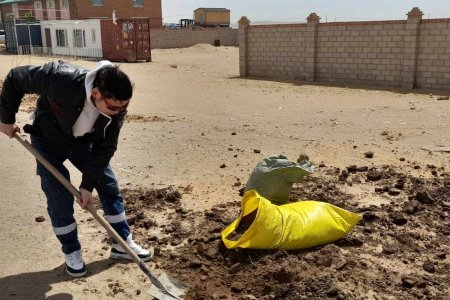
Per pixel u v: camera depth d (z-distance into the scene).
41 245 4.44
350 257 4.11
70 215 3.78
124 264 4.07
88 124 3.43
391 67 17.59
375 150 7.62
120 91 3.08
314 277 3.75
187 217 4.96
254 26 21.52
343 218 4.42
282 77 21.08
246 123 10.22
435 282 3.73
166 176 6.33
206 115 11.46
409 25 16.77
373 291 3.64
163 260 4.12
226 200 5.46
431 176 6.28
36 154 3.58
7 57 32.75
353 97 15.00
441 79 16.48
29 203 5.44
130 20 29.08
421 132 9.04
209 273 3.89
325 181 6.03
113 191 4.01
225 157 7.22
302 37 19.92
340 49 18.92
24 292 3.68
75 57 32.22
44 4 44.97
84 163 3.86
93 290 3.71
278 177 4.72
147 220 4.86
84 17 41.59
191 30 44.41
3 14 52.47
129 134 8.91
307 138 8.55
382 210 5.08
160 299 3.51
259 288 3.67
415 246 4.30
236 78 21.25
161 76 21.75
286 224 4.15
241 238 4.04
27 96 13.61
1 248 4.38
